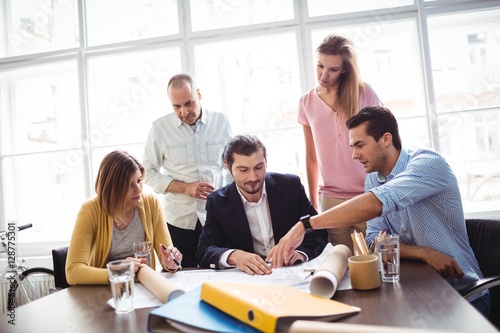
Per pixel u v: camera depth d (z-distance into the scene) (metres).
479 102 2.49
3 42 3.02
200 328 0.72
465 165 2.47
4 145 2.99
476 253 1.41
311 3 2.62
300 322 0.67
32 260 2.73
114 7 2.85
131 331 0.80
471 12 2.49
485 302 1.23
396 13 2.51
